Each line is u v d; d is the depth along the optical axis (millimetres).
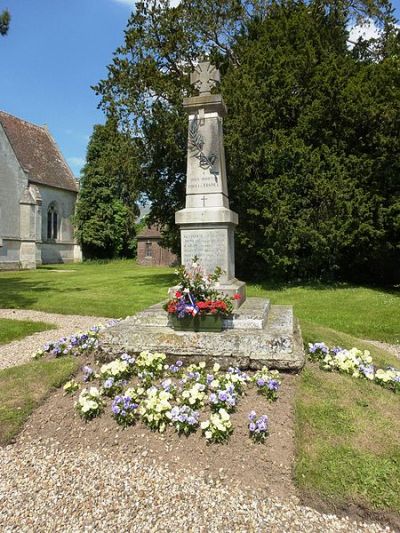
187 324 5109
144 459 3432
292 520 2807
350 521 2809
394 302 12016
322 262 16078
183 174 16547
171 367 4543
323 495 2980
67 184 40344
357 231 14555
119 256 44781
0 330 8883
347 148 15773
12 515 2865
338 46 18219
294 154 14625
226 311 5016
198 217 6352
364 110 14656
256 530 2715
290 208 14617
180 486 3127
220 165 6613
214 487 3111
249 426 3473
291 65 15766
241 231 15828
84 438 3732
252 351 4691
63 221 40156
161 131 15242
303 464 3246
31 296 14211
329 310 10914
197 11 17062
